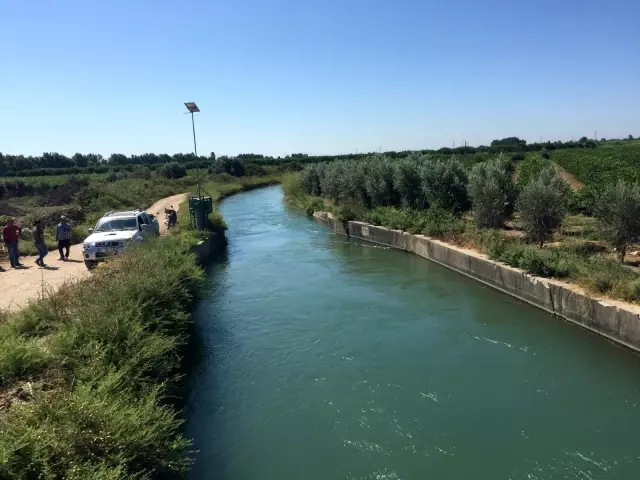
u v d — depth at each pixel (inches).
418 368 379.2
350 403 332.5
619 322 393.1
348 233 1005.2
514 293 534.9
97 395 239.3
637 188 485.7
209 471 267.0
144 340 313.6
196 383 368.2
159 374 310.7
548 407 318.0
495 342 422.3
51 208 1208.8
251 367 392.8
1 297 466.0
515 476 254.5
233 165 2915.8
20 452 190.5
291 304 546.9
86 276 526.9
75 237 882.8
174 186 2236.7
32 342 289.1
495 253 590.9
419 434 294.4
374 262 744.3
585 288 450.3
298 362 398.6
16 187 1841.8
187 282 487.8
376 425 305.7
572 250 534.9
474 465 264.5
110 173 2561.5
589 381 349.1
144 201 1638.8
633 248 552.4
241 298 577.0
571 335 429.1
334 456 277.3
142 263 438.0
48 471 186.4
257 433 302.2
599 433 288.4
